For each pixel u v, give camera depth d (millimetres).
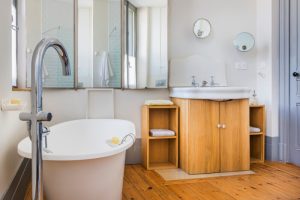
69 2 3125
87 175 1634
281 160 3406
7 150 1659
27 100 2502
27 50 2812
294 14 3229
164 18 3365
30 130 978
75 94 3143
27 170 2352
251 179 2688
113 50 3275
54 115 3070
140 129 3342
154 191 2371
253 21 3619
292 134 3314
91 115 3199
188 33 3449
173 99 3301
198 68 3457
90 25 3207
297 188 2439
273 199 2186
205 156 2857
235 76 3582
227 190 2389
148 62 3350
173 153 3225
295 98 3254
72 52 3139
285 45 3330
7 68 1713
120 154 1849
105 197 1764
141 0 3340
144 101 3355
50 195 1670
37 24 2939
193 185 2520
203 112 2850
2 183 1520
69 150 2609
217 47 3529
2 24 1577
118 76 3285
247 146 2967
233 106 2928
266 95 3482
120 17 3285
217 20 3525
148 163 3055
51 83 3041
